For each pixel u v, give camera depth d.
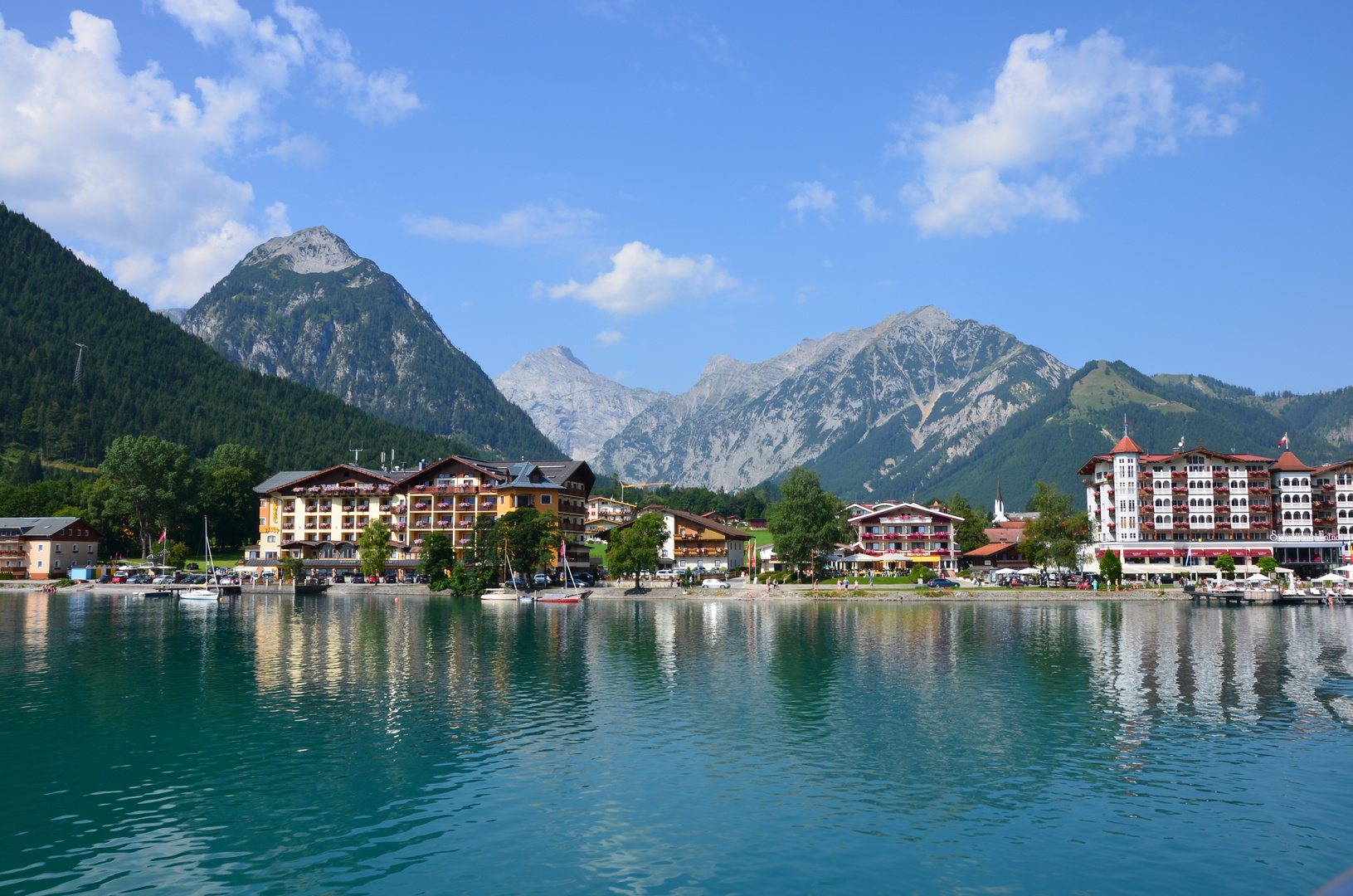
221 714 57.66
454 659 82.56
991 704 60.97
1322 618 130.50
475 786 42.44
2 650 88.94
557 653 86.62
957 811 39.12
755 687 67.62
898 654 86.44
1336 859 33.84
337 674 73.75
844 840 35.72
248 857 34.19
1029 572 196.12
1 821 37.94
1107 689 66.62
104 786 42.47
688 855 34.34
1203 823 37.59
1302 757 47.41
